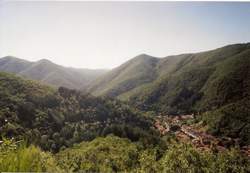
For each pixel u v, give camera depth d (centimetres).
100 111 10319
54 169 407
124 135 7606
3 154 344
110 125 8412
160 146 7062
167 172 2655
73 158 4419
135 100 16362
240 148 7244
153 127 10250
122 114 10469
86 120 9638
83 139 7781
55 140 7138
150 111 14075
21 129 6488
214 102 11494
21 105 8194
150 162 3186
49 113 8725
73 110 9812
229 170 3189
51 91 10331
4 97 8175
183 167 2670
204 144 7800
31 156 364
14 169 329
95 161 4819
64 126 8562
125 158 5134
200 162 2806
